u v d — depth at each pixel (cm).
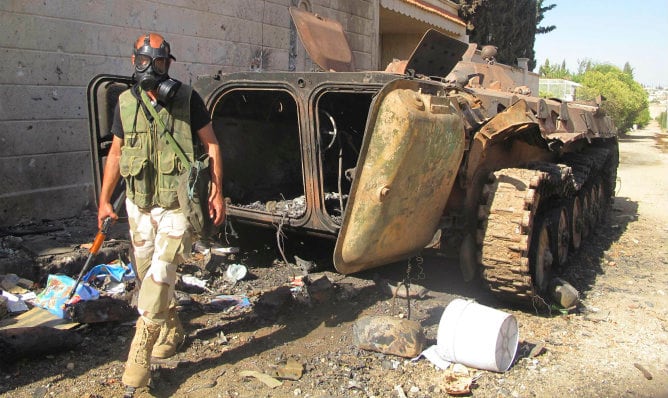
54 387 344
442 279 554
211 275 517
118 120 352
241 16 916
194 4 818
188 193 335
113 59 696
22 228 592
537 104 625
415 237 455
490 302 512
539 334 457
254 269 551
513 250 456
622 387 382
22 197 611
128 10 711
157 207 351
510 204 464
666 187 1421
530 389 370
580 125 780
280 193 602
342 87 445
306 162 466
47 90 627
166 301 340
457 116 441
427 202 442
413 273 563
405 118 391
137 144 345
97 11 671
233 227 556
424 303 495
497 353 383
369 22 1325
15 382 347
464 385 361
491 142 498
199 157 354
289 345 410
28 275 481
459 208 487
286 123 626
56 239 553
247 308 461
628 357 427
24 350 363
